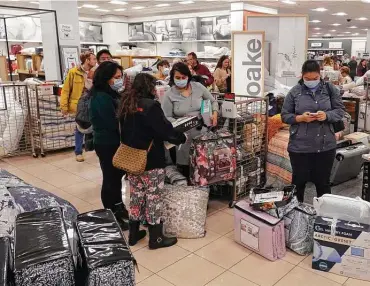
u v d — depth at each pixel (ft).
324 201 8.86
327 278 8.61
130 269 4.75
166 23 41.60
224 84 20.66
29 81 19.29
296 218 9.57
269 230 9.20
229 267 9.09
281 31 15.21
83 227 5.44
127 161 9.03
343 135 14.87
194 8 38.58
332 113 9.78
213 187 13.19
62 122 18.94
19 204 7.49
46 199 7.98
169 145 9.85
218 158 10.89
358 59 55.98
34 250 4.57
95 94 10.09
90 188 14.40
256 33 14.14
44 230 5.07
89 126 12.77
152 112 8.71
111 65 10.00
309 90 9.91
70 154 19.04
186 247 10.02
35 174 16.02
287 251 9.75
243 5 34.30
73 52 25.62
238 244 10.16
